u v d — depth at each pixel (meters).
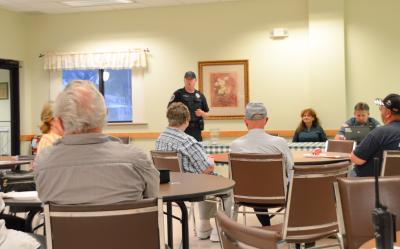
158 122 7.99
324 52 7.19
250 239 1.19
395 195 2.00
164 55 7.93
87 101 1.83
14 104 8.38
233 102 7.66
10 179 2.90
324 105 7.20
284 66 7.48
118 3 7.67
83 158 1.82
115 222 1.70
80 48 8.24
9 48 8.09
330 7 7.15
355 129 5.70
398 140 3.43
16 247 1.90
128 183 1.84
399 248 1.35
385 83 7.14
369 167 3.55
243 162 3.52
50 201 1.84
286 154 3.61
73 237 1.72
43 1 7.47
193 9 7.79
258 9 7.55
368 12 7.16
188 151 3.81
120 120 8.24
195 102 6.46
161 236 1.73
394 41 7.10
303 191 2.77
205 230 4.66
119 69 8.15
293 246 3.00
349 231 1.97
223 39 7.69
